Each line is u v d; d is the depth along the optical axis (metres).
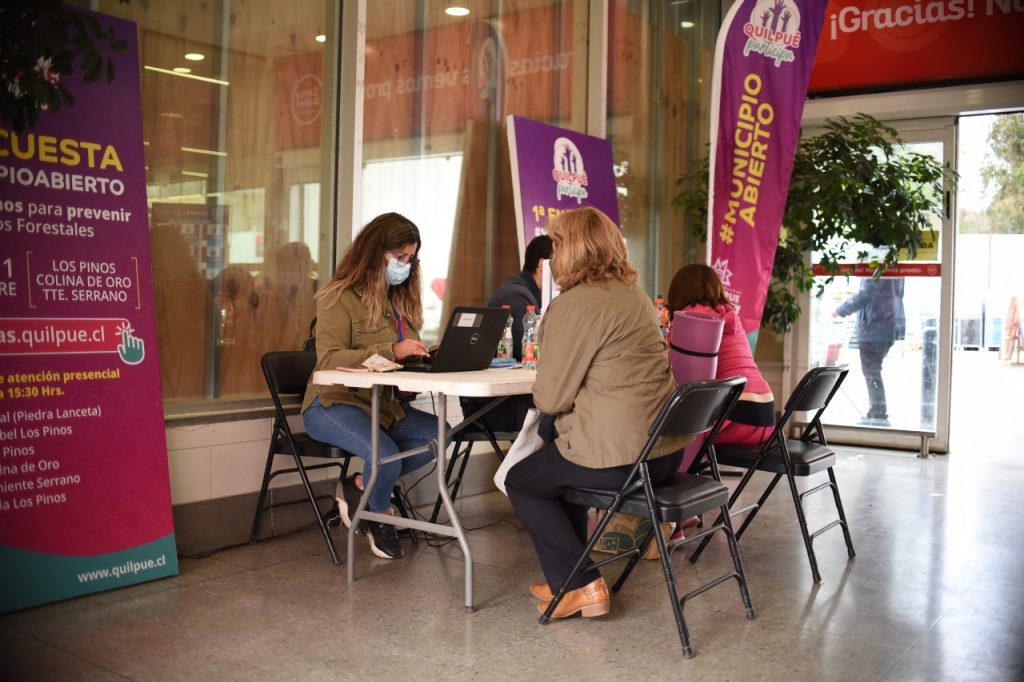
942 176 6.89
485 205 5.59
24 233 3.24
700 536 3.10
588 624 3.13
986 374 14.64
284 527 4.28
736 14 5.64
